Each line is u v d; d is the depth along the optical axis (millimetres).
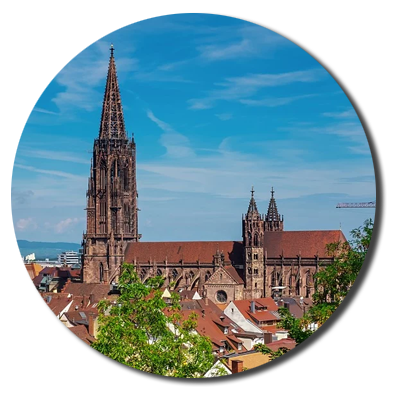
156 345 94688
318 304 91562
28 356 109188
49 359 110250
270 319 164875
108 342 95938
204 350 94812
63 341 114250
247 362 101875
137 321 98812
